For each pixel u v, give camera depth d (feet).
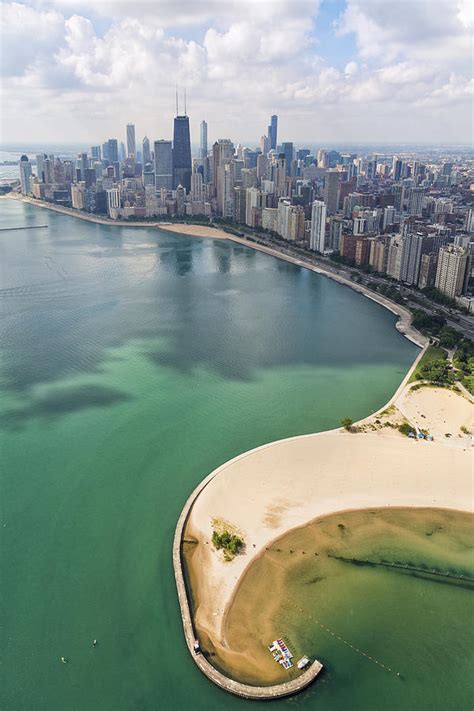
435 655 477.77
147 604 526.98
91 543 603.26
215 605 519.60
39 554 588.50
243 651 475.72
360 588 541.75
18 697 448.24
